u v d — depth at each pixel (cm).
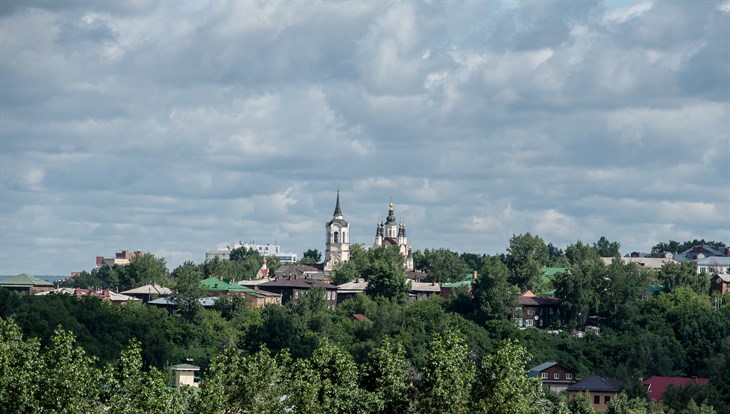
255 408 11331
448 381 11819
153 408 10006
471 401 11869
